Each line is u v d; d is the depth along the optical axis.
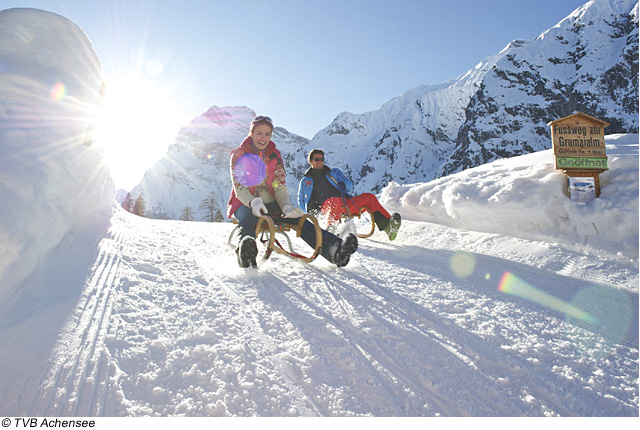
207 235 4.80
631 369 1.85
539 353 1.97
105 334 1.84
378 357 1.88
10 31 3.13
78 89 3.40
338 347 1.94
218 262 3.38
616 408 1.56
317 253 3.31
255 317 2.22
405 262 3.81
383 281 3.05
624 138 7.89
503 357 1.92
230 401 1.49
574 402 1.60
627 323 2.36
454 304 2.60
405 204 6.65
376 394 1.61
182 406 1.44
